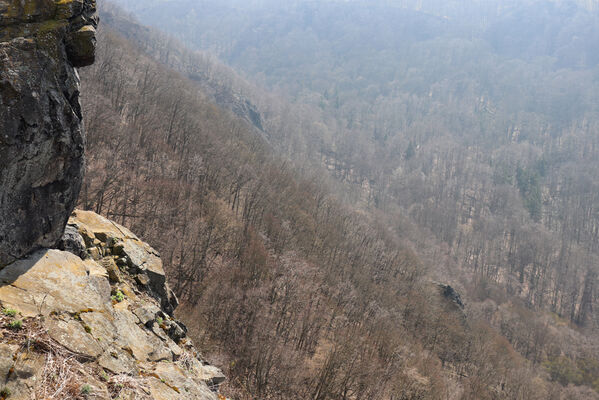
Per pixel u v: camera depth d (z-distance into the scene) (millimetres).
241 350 51344
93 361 8484
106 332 9508
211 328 52906
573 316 141000
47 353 7691
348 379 54156
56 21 9250
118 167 68500
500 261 161875
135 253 15281
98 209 57531
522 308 129375
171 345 12078
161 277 15555
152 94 107625
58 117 9219
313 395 51062
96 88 88062
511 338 111438
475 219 192875
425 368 66688
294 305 64938
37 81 8680
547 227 195750
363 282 88000
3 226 8727
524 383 81125
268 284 67188
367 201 182500
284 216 95250
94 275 10852
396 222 154000
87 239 13672
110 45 121938
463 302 111875
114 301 11820
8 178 8500
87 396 7551
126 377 8664
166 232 62781
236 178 95000
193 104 121625
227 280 62281
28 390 6887
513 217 185500
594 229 196625
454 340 86125
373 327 70250
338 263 91250
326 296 76438
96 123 68875
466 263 160125
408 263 108500
